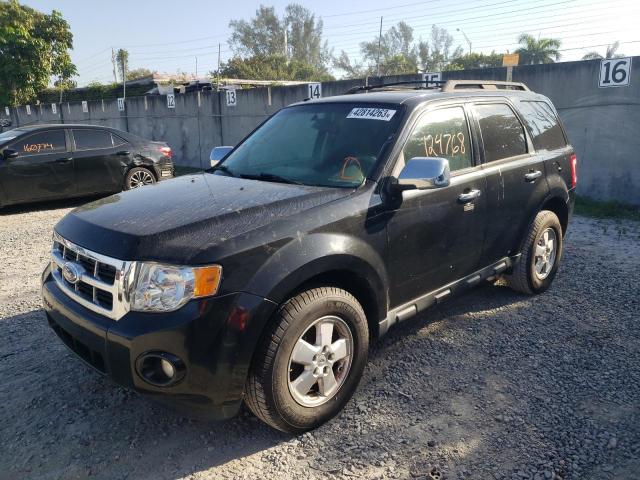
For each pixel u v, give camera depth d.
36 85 30.42
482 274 4.32
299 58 76.69
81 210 3.34
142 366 2.60
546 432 3.03
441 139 3.86
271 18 77.00
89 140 10.03
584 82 9.21
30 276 5.83
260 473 2.76
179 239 2.69
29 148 9.37
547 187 4.84
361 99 4.07
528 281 4.86
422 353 3.97
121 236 2.76
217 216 2.87
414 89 4.56
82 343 2.82
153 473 2.77
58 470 2.79
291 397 2.92
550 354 3.93
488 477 2.69
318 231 2.98
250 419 3.23
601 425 3.08
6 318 4.65
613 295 5.07
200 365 2.60
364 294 3.35
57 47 31.05
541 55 30.59
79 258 2.94
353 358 3.21
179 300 2.58
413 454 2.87
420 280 3.69
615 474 2.69
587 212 8.73
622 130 8.94
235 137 15.37
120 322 2.63
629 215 8.49
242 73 50.38
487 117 4.35
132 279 2.62
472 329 4.36
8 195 9.17
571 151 5.40
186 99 16.62
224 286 2.63
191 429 3.13
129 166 10.45
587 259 6.23
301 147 3.92
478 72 10.42
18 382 3.62
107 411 3.30
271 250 2.79
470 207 3.96
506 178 4.34
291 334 2.83
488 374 3.66
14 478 2.73
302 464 2.82
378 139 3.59
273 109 14.09
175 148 17.61
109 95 30.77
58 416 3.24
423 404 3.33
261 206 3.00
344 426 3.13
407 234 3.47
